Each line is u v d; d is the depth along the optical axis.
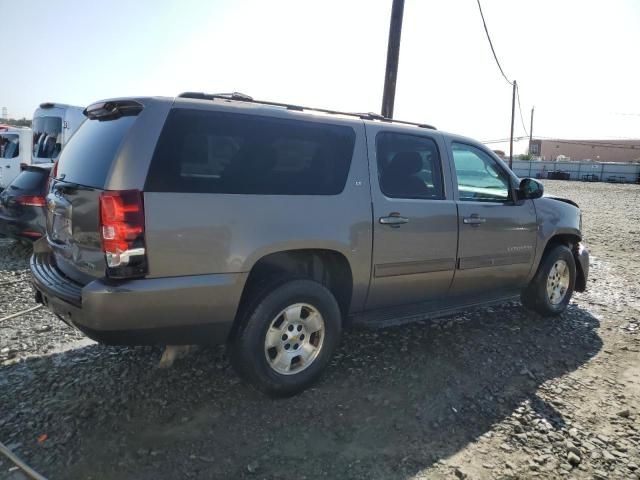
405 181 4.13
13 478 2.63
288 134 3.50
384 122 4.17
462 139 4.68
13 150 14.53
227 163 3.22
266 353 3.38
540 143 94.81
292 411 3.39
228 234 3.14
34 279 3.50
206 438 3.04
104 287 2.81
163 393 3.54
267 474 2.75
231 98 3.55
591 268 8.45
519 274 5.12
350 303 3.91
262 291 3.36
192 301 3.04
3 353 4.13
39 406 3.33
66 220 3.31
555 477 2.83
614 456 3.04
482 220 4.59
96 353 4.18
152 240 2.89
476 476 2.80
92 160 3.19
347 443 3.06
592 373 4.19
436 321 5.28
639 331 5.25
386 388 3.75
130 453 2.87
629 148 86.19
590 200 25.73
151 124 2.99
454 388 3.80
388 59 10.12
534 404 3.61
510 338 4.88
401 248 4.02
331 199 3.62
